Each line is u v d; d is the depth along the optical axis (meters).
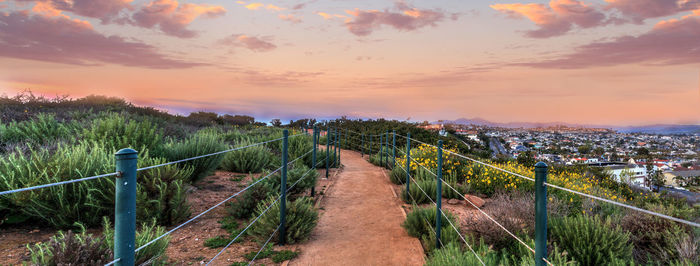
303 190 7.80
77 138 8.17
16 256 3.61
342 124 31.94
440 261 3.79
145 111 18.52
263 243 4.89
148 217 4.79
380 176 12.05
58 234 4.35
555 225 5.13
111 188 4.73
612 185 14.15
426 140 21.25
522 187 8.36
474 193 8.84
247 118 31.00
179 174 5.40
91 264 2.78
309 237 5.43
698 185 73.00
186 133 14.02
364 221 6.45
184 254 4.23
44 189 4.36
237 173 9.71
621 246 4.51
